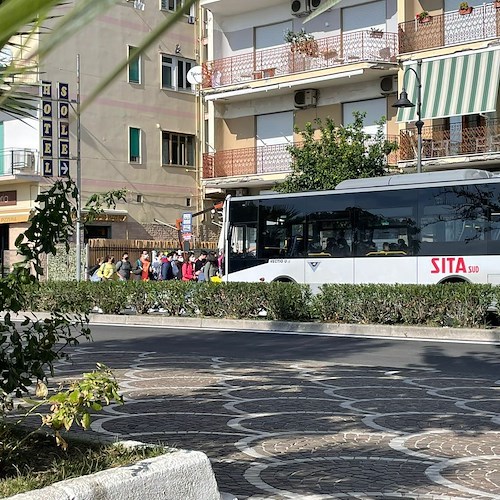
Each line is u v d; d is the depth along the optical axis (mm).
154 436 7281
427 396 9539
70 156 36875
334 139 28969
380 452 6668
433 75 29234
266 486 5625
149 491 3971
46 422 4344
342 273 21891
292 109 35062
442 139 30234
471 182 19953
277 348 15383
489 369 12180
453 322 17969
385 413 8430
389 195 21203
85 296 22969
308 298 20000
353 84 33156
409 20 31188
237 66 36062
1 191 37188
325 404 8984
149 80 40469
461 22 29625
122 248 36375
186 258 30531
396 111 31984
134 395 9688
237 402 9133
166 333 18734
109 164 38562
